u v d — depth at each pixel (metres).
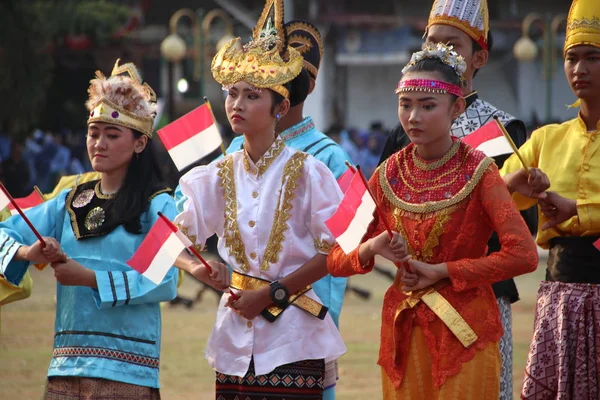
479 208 10.62
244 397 11.57
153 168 12.83
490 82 83.88
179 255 11.85
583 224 11.42
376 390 20.00
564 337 11.48
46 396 12.28
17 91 60.44
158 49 75.75
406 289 10.70
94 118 12.36
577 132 12.04
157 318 12.47
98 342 12.10
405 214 10.83
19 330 26.98
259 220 11.70
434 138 10.72
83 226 12.51
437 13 14.13
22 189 58.09
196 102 77.31
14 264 12.31
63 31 66.75
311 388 11.58
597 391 11.39
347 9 82.00
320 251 11.49
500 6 82.62
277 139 11.97
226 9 78.94
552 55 62.78
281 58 11.82
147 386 12.20
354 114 85.31
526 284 38.31
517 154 11.33
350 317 30.08
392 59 79.06
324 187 11.69
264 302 11.45
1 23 59.19
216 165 12.16
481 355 10.45
